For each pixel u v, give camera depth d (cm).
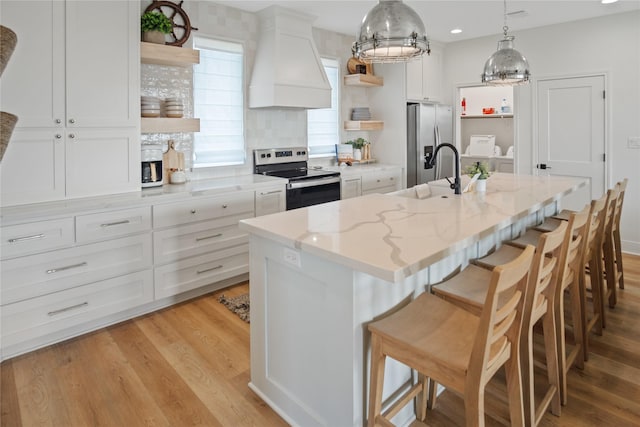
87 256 274
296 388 191
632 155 447
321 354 175
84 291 274
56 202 271
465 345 148
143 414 202
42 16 261
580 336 231
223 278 351
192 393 218
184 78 378
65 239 263
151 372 236
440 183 348
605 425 193
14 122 136
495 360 146
